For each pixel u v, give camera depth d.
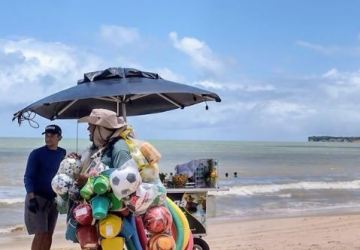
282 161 61.47
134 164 4.79
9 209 18.16
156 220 4.96
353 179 33.31
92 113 4.94
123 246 4.89
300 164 54.94
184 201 7.10
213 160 7.22
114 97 6.52
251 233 12.32
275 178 34.00
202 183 7.21
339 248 9.85
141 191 4.78
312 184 28.45
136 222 5.04
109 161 4.86
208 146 121.94
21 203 19.50
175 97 7.27
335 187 27.12
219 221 15.11
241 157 70.06
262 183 28.88
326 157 78.19
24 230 14.05
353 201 21.42
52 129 6.77
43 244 6.81
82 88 6.09
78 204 4.94
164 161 52.38
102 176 4.71
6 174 33.59
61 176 5.00
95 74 6.31
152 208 5.03
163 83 6.26
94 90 5.97
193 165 7.25
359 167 50.12
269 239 11.27
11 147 88.06
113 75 6.27
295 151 110.25
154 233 5.02
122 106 6.56
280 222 14.32
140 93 5.86
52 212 6.82
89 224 4.84
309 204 20.22
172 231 5.58
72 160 5.07
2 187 26.11
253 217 16.30
